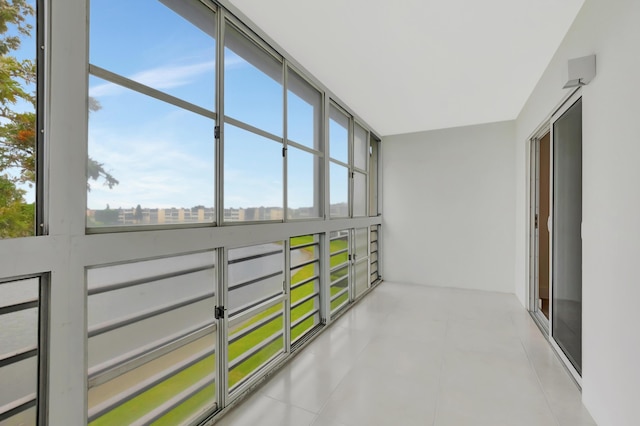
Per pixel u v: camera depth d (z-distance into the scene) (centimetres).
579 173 223
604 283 176
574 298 235
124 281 148
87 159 132
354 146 447
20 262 108
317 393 217
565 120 253
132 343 151
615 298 164
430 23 228
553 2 204
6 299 110
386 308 407
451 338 309
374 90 354
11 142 111
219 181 200
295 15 220
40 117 118
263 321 245
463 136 503
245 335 225
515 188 470
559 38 246
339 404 204
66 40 122
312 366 255
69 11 124
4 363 110
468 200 502
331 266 368
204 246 184
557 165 273
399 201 550
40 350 118
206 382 191
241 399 210
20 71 113
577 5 206
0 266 103
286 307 271
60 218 120
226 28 212
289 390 221
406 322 355
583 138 204
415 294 473
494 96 372
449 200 514
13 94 111
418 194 536
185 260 179
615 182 164
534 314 378
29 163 115
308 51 270
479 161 493
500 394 214
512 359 265
